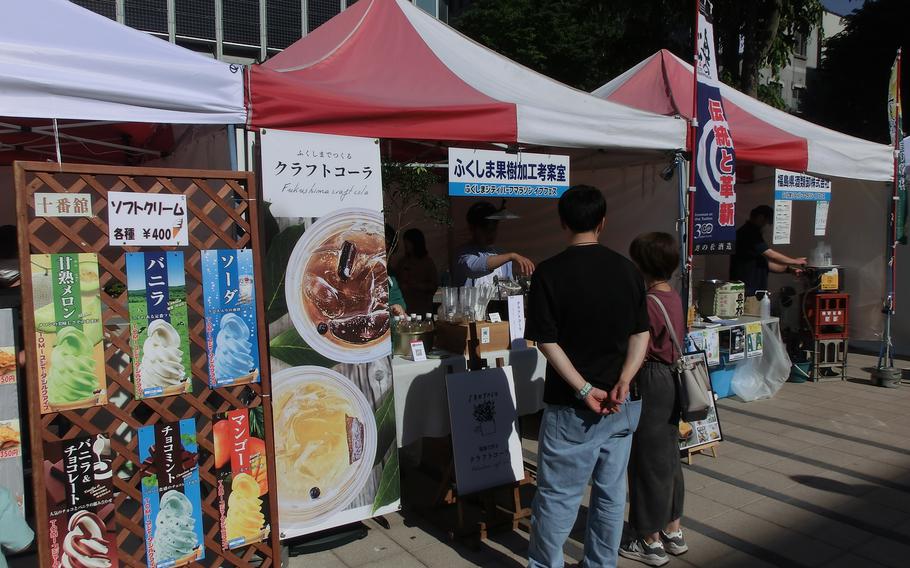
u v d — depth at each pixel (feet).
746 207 27.91
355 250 11.31
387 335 11.64
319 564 11.05
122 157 21.48
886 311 23.67
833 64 68.80
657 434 10.45
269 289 10.51
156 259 8.71
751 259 22.70
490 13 65.92
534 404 13.71
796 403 21.01
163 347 8.80
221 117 10.19
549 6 64.95
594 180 23.04
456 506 12.57
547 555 9.37
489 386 12.52
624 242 21.97
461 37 16.98
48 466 8.19
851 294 26.32
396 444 11.85
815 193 21.89
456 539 11.79
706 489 14.20
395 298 14.35
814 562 11.11
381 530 12.40
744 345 20.86
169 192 8.81
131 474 9.91
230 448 9.50
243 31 59.72
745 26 33.30
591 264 9.02
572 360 8.99
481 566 10.99
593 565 9.61
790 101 97.60
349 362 11.23
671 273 10.75
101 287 8.38
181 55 10.10
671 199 20.30
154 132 17.80
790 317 24.90
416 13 16.47
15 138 18.51
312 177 10.91
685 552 11.40
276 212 10.59
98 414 9.96
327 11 63.98
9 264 11.96
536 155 14.14
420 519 12.89
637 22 37.58
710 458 16.08
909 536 12.04
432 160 23.44
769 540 11.89
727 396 21.62
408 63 14.74
